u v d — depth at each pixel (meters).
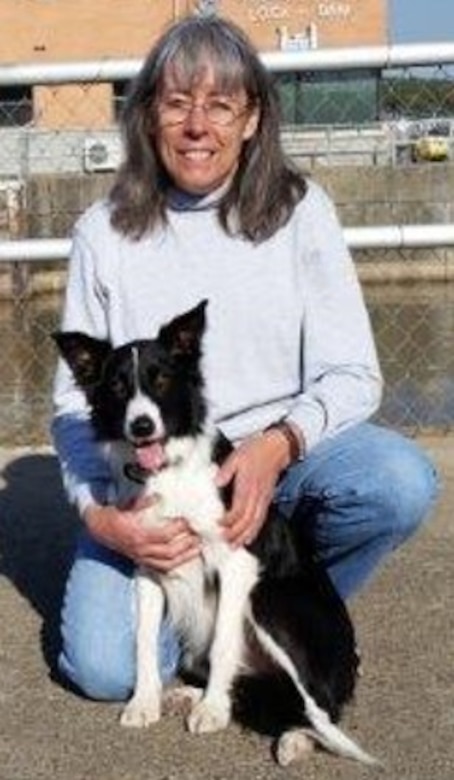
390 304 18.80
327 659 3.81
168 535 3.95
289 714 3.94
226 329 4.23
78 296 4.38
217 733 3.89
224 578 3.96
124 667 4.08
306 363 4.28
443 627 4.66
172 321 4.03
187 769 3.67
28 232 9.41
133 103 4.21
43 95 14.71
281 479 4.41
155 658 4.09
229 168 4.15
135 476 3.94
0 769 3.69
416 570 5.22
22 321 12.34
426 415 8.42
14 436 7.66
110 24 40.25
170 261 4.26
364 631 4.63
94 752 3.79
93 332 4.37
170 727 3.95
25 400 10.94
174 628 4.23
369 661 4.38
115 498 4.06
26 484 6.45
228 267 4.23
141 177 4.24
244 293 4.22
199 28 4.09
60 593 5.10
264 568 4.00
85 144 16.44
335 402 4.12
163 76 4.09
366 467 4.23
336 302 4.24
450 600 4.91
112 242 4.30
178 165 4.12
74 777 3.63
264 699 4.10
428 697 4.09
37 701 4.15
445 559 5.33
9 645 4.61
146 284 4.28
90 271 4.34
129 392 3.96
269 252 4.22
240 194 4.18
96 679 4.07
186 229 4.24
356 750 3.64
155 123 4.17
